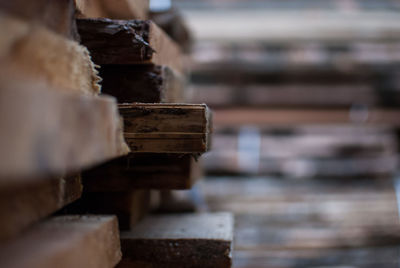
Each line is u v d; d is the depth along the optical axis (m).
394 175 3.79
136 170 1.31
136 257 1.29
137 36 1.15
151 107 1.03
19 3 0.71
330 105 3.64
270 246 3.21
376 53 3.72
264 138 3.93
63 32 0.88
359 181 3.79
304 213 3.45
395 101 3.64
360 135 3.93
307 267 3.11
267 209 3.48
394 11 3.45
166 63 1.41
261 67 3.69
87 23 1.16
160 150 1.03
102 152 0.75
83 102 0.66
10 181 0.49
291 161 3.85
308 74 3.69
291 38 3.76
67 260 0.74
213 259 1.29
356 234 3.29
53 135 0.57
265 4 3.50
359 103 3.64
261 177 3.81
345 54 3.72
